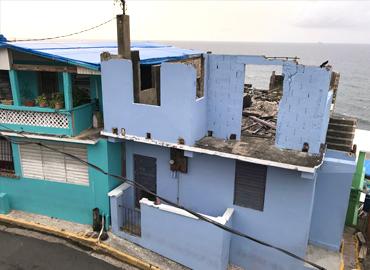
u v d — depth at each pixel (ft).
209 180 40.32
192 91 35.68
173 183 42.78
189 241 38.99
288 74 35.04
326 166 37.60
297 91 35.06
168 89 36.47
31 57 45.37
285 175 35.81
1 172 49.34
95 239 43.83
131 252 42.06
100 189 44.37
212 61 38.63
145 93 40.55
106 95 39.99
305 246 37.17
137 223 45.47
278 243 38.40
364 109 255.29
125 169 45.65
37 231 46.68
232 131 39.88
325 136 40.98
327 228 40.40
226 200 40.06
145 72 45.39
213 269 38.42
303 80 34.53
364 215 52.37
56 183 46.83
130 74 38.09
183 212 38.50
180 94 36.09
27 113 44.01
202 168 40.24
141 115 38.78
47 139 43.19
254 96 59.31
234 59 37.58
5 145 48.47
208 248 37.99
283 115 36.37
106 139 41.88
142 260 40.78
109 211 45.09
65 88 41.32
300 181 35.27
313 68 33.76
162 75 36.24
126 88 38.73
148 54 49.08
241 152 35.99
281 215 37.32
